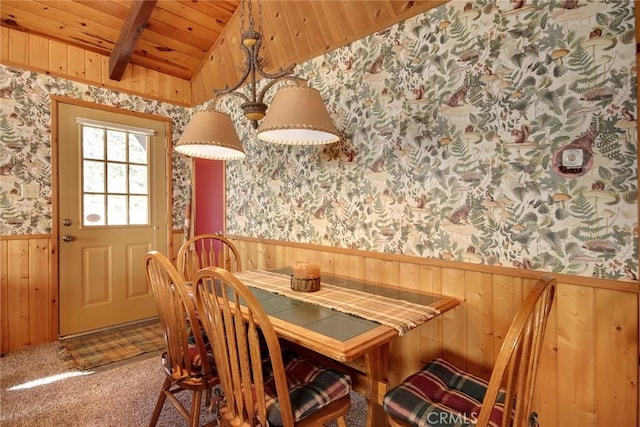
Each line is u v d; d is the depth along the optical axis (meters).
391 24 1.97
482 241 1.66
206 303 1.21
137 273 3.31
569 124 1.42
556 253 1.46
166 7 2.68
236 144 1.70
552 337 1.47
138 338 2.91
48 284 2.81
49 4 2.50
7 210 2.63
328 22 2.24
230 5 2.75
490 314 1.64
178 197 3.59
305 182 2.50
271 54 2.65
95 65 3.03
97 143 3.06
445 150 1.77
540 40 1.48
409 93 1.91
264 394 1.10
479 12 1.65
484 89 1.64
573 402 1.42
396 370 2.00
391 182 2.00
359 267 2.16
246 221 3.03
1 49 2.58
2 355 2.55
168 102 3.49
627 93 1.29
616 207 1.32
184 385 1.43
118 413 1.85
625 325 1.31
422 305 1.50
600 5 1.34
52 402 1.95
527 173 1.52
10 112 2.63
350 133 2.20
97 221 3.07
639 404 1.28
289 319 1.31
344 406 1.26
